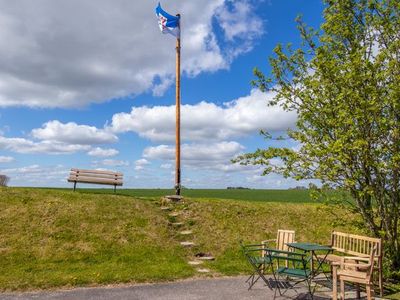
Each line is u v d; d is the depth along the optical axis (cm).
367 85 1063
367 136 1054
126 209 1642
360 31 1196
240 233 1585
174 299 933
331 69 1078
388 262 1115
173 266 1231
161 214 1681
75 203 1611
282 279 1145
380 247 1012
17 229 1378
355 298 971
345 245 1144
